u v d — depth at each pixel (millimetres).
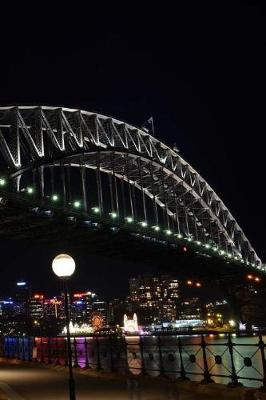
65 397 17500
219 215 142625
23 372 27469
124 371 24359
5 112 69375
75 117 83438
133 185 100375
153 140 112625
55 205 71250
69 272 13719
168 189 116250
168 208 115562
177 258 111562
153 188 107875
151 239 97000
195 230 123750
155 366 35312
